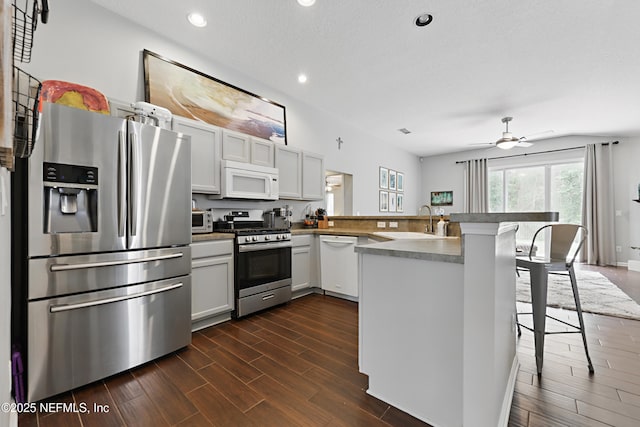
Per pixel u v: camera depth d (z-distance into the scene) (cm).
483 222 108
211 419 134
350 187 516
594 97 379
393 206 643
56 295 151
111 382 165
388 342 145
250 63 308
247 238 270
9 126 60
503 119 464
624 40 256
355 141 521
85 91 183
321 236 347
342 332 236
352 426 130
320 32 254
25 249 146
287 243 311
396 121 490
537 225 624
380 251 143
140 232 181
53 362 149
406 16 231
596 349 206
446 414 126
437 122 493
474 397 113
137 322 180
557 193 601
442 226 258
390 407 143
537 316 175
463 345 118
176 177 203
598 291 358
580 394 155
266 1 218
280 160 342
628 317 268
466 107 424
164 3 222
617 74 317
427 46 272
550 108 420
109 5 225
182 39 267
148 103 225
